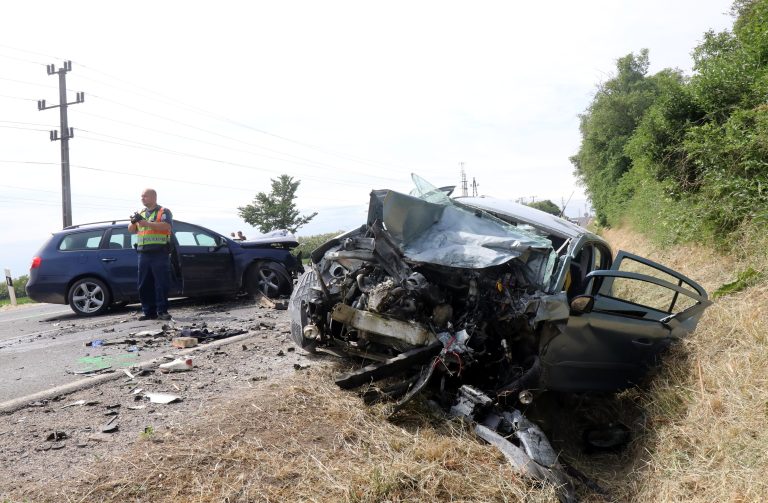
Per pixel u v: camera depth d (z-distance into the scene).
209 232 8.57
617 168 24.00
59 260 7.93
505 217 4.80
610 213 21.84
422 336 3.87
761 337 4.27
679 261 8.01
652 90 24.19
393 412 3.62
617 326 4.45
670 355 4.78
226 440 3.04
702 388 4.05
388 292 3.88
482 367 4.13
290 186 36.25
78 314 8.11
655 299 4.96
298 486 2.62
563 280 4.05
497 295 4.01
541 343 4.07
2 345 6.11
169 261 7.34
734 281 5.90
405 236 4.18
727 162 7.28
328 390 3.96
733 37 10.96
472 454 3.20
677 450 3.65
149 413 3.51
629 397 4.86
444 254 3.96
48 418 3.43
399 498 2.65
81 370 4.66
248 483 2.62
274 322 7.02
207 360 4.96
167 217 7.25
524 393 3.61
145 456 2.80
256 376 4.38
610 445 4.31
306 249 21.45
